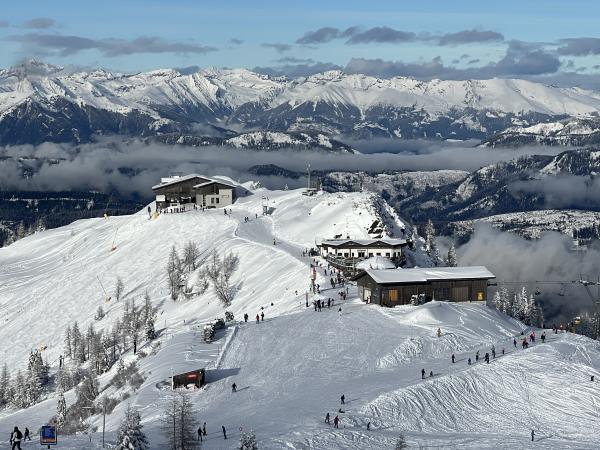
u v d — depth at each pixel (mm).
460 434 97938
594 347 125000
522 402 107125
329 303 150500
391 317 139750
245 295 188375
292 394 107938
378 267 170000
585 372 114500
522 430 99625
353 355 122625
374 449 90250
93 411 120500
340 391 107812
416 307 142750
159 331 174750
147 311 181500
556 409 105812
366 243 197250
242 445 80938
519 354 119562
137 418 85188
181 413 89688
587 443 95375
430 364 118562
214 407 104625
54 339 199125
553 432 99312
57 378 165625
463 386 109188
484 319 139375
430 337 128000
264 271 198500
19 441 87938
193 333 140125
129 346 165250
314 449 89125
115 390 124188
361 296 155250
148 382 117062
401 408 102500
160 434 92625
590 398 107750
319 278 175250
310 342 128875
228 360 123125
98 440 93125
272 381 113625
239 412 101688
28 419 135125
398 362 120000
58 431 111250
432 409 103562
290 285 178625
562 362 117125
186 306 195500
